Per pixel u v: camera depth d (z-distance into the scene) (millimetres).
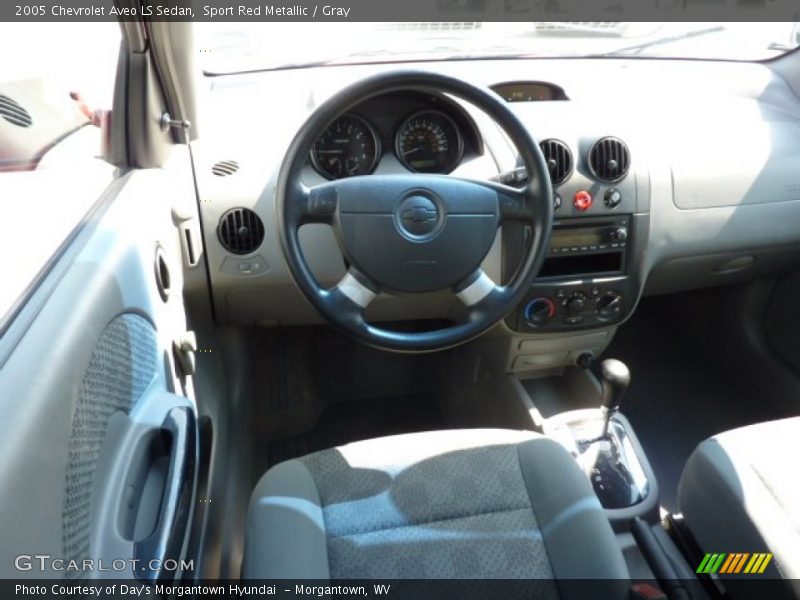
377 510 955
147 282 979
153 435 877
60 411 590
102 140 1092
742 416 1894
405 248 1059
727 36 1854
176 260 1240
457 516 949
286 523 910
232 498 1415
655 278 1708
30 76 952
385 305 1517
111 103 1065
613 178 1432
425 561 889
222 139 1396
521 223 1141
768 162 1526
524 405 1646
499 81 1588
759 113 1651
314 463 1040
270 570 847
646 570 1262
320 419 1965
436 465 1027
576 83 1655
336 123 1317
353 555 896
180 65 1094
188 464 893
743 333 1948
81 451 644
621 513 1371
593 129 1424
